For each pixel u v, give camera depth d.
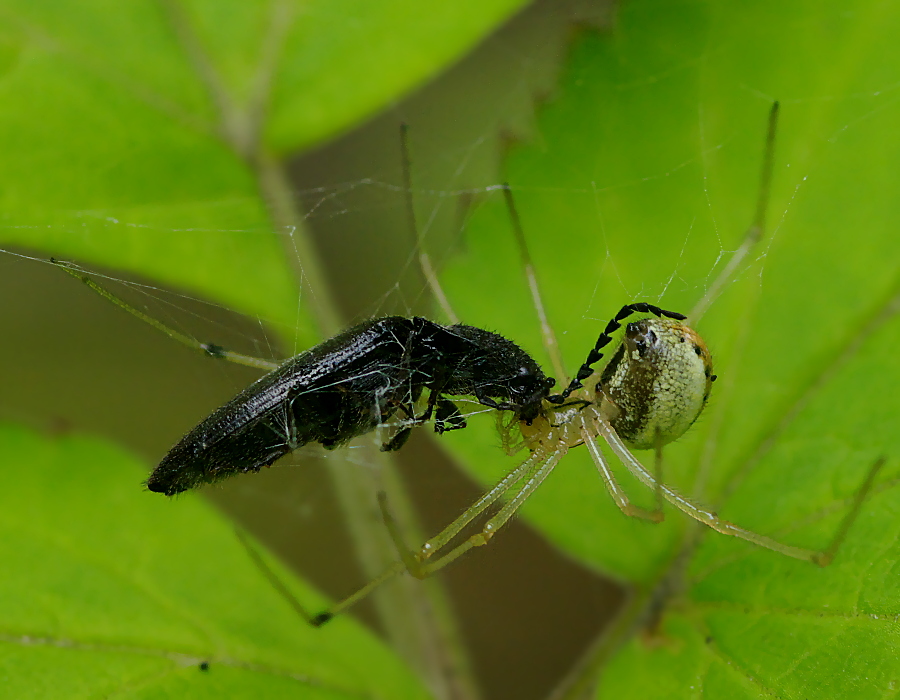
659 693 0.11
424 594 0.11
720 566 0.11
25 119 0.11
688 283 0.11
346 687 0.11
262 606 0.11
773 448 0.11
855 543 0.11
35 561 0.11
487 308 0.11
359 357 0.11
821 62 0.11
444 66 0.12
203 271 0.12
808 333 0.11
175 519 0.11
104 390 0.12
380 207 0.12
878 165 0.11
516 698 0.11
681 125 0.11
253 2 0.12
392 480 0.12
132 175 0.12
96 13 0.12
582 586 0.11
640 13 0.11
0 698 0.11
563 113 0.11
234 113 0.12
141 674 0.11
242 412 0.11
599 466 0.11
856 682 0.11
